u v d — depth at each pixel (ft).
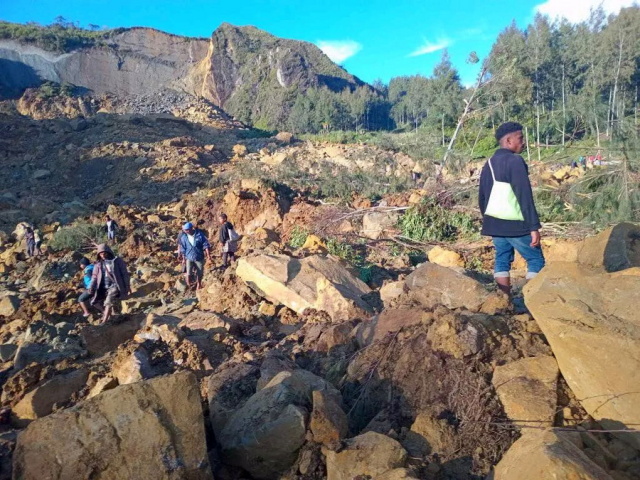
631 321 9.87
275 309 23.16
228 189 61.00
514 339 11.50
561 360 10.20
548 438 8.27
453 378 10.73
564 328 9.97
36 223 65.10
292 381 10.96
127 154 100.58
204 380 14.76
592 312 10.06
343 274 24.62
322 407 10.14
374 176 63.00
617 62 113.39
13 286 40.65
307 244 40.01
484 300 14.25
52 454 8.84
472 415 10.02
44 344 22.24
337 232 42.32
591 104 50.60
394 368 11.78
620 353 9.23
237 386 13.01
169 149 104.63
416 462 9.40
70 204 71.82
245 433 10.19
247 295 24.68
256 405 10.71
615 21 120.37
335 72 334.24
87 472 8.66
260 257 25.71
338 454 9.30
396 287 21.61
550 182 40.96
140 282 36.22
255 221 52.70
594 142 54.75
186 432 9.36
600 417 9.46
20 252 51.60
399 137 135.33
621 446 9.09
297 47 352.69
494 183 13.66
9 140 114.32
